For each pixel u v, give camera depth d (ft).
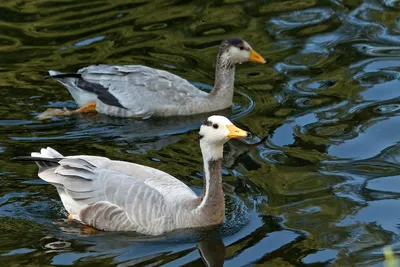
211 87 61.00
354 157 49.49
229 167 48.60
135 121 56.29
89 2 74.49
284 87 60.34
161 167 48.03
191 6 73.82
